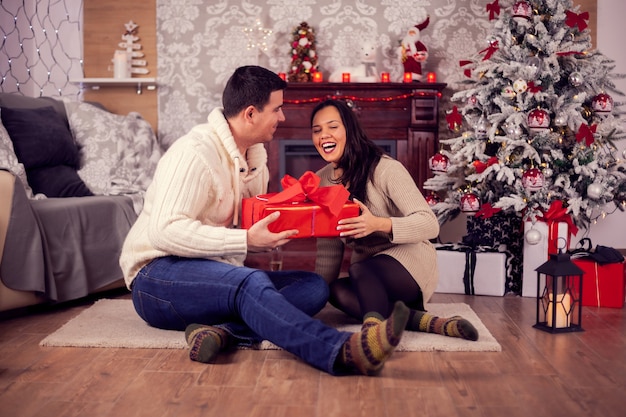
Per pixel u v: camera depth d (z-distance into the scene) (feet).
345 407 5.46
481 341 7.36
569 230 10.88
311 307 7.45
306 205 7.14
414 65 14.99
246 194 8.00
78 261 9.95
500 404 5.56
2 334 8.14
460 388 5.96
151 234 6.81
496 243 11.42
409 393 5.81
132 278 7.56
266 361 6.75
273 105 7.45
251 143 7.72
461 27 15.52
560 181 11.02
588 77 11.40
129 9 16.08
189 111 16.07
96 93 16.20
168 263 7.16
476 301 10.40
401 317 5.72
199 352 6.62
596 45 15.01
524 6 11.28
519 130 11.03
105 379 6.21
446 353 7.10
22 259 9.06
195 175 6.92
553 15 11.52
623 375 6.39
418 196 7.73
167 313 7.26
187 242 6.72
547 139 11.09
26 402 5.60
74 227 10.01
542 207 11.03
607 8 14.93
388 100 14.92
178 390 5.89
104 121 13.38
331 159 7.96
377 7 15.64
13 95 12.29
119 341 7.33
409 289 7.73
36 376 6.31
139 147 13.65
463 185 11.99
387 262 7.65
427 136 14.96
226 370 6.46
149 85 16.07
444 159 11.99
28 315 9.32
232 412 5.36
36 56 16.25
